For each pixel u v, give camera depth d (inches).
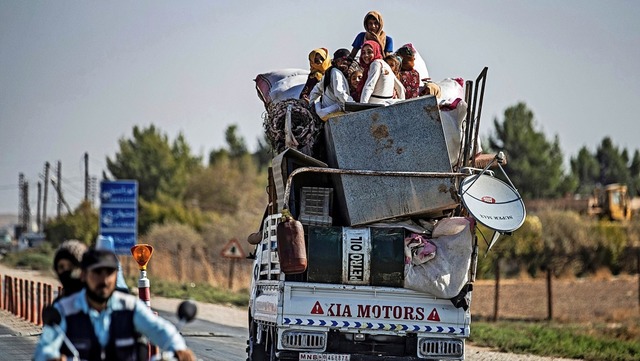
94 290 426.6
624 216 4160.9
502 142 6481.3
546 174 6284.5
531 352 1255.5
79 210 4722.0
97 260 425.1
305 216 781.3
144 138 6584.6
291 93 974.4
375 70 826.8
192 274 2925.7
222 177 6058.1
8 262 3961.6
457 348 776.9
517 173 6269.7
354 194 769.6
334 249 757.9
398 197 773.9
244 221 3607.3
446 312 775.7
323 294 764.0
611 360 1189.1
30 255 4035.4
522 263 3043.8
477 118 788.6
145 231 4173.2
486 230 2792.8
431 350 773.3
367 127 775.1
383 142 775.1
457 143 807.1
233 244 2300.7
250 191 5856.3
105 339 432.1
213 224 3727.9
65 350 423.8
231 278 2610.7
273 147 916.0
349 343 771.4
